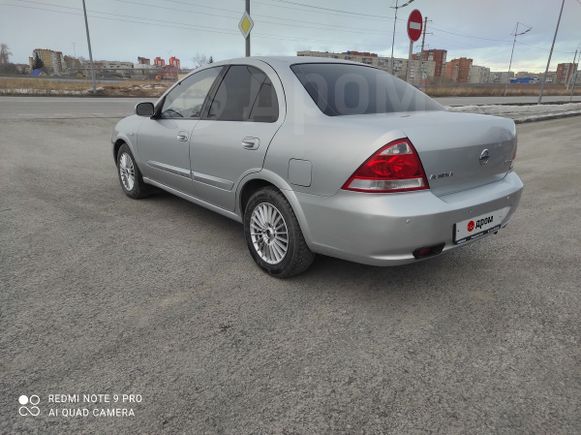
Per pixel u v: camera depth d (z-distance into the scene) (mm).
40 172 6152
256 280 3020
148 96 29172
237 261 3332
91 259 3312
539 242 3811
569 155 8484
